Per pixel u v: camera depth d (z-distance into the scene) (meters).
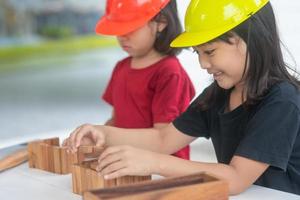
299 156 0.96
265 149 0.85
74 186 0.85
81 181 0.84
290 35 1.83
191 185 0.70
